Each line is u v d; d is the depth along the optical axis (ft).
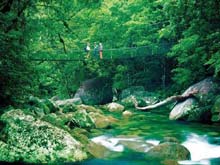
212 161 27.20
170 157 27.09
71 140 26.86
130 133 37.81
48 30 52.95
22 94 35.78
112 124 44.11
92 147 28.66
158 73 87.25
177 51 62.64
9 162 24.62
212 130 39.81
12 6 39.68
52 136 26.18
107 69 93.20
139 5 85.76
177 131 39.19
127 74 90.48
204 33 50.08
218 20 47.70
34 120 27.14
